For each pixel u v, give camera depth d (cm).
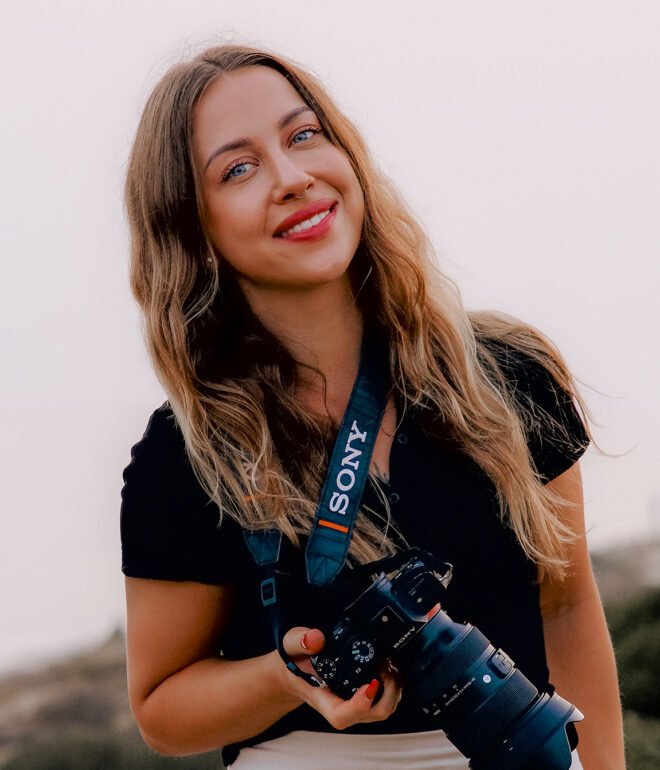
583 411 242
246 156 223
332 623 217
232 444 226
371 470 225
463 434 227
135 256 239
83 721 675
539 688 226
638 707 512
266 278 226
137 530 229
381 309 233
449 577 207
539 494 231
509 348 242
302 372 233
